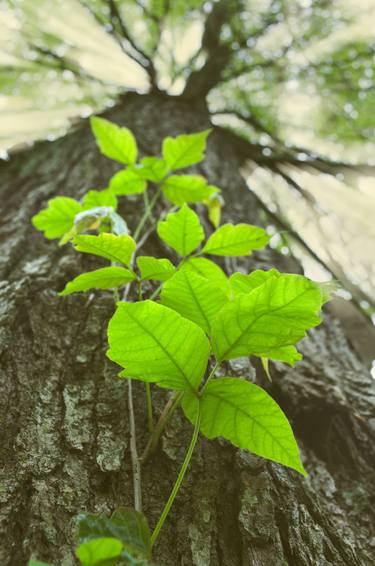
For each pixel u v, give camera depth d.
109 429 0.35
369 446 0.45
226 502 0.32
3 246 0.58
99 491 0.31
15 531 0.27
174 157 0.53
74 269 0.54
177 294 0.29
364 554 0.33
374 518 0.38
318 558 0.30
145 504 0.31
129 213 0.68
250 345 0.27
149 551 0.23
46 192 0.76
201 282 0.28
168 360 0.26
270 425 0.27
